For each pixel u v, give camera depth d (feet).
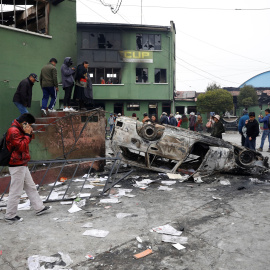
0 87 21.65
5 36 31.37
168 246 9.78
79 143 22.43
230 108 98.73
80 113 22.24
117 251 9.47
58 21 37.78
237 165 20.42
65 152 21.90
